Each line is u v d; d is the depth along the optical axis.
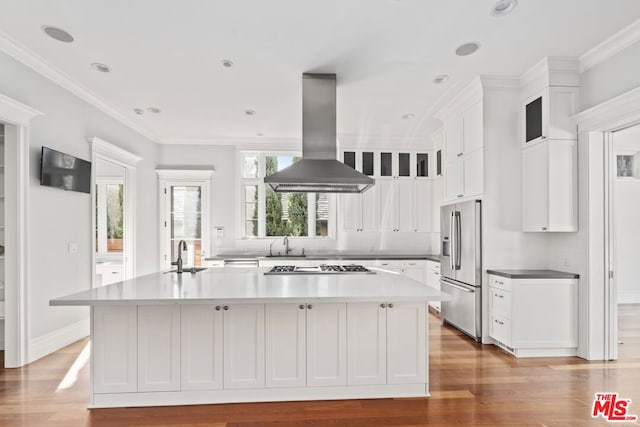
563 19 2.60
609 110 3.01
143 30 2.71
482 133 3.73
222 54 3.08
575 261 3.43
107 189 6.14
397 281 2.84
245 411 2.39
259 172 6.18
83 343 3.76
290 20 2.58
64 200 3.64
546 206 3.39
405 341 2.60
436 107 4.45
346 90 3.88
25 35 2.78
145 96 4.06
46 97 3.39
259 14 2.50
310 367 2.55
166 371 2.47
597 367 3.12
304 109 3.43
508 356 3.39
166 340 2.47
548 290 3.38
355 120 4.96
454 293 4.26
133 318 2.45
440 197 5.68
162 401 2.46
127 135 5.00
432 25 2.66
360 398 2.56
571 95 3.37
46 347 3.39
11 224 3.08
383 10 2.46
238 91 3.90
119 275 5.71
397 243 6.20
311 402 2.51
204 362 2.49
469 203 3.89
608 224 3.28
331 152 3.42
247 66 3.30
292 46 2.94
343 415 2.34
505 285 3.45
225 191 6.07
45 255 3.38
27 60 3.10
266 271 3.51
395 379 2.59
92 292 2.37
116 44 2.92
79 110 3.90
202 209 6.01
